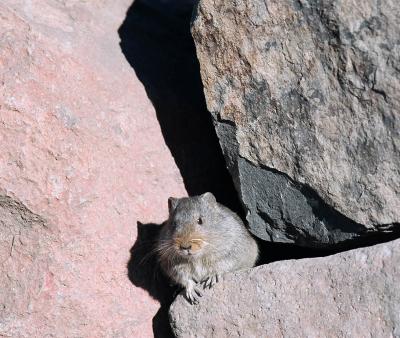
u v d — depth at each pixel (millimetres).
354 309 6844
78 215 7895
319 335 7035
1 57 7766
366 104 6949
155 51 10203
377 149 6957
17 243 7824
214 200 8781
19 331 7785
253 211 8305
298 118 7457
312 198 7625
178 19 11391
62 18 9023
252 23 7582
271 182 7934
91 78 8398
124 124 8555
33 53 7906
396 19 6625
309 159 7457
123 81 8906
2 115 7602
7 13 8000
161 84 9609
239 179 8227
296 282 7363
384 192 6988
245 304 7711
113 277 8195
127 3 10547
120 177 8375
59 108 7914
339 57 7020
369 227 7199
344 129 7152
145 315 8484
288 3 7305
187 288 8297
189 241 8242
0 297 7832
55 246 7824
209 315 7996
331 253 8344
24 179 7621
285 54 7426
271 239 8359
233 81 7871
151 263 8672
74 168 7895
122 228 8320
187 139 9547
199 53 8062
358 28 6840
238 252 8742
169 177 9086
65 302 7867
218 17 7812
